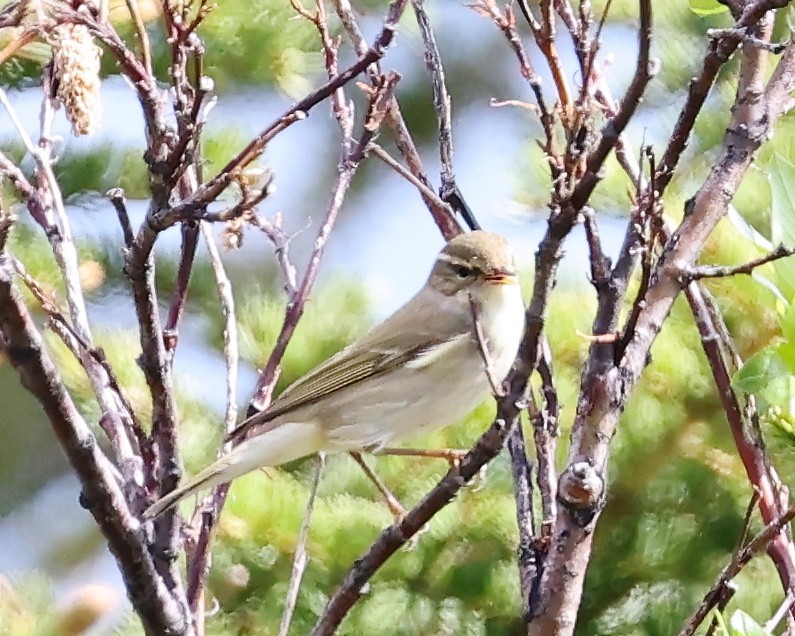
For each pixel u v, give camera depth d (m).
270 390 7.73
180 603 6.34
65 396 5.48
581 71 5.98
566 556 6.12
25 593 12.78
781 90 6.62
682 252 6.33
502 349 9.24
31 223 14.73
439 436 12.91
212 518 7.23
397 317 9.33
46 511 18.95
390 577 13.22
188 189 7.29
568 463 6.21
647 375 12.94
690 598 13.43
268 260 17.31
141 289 5.93
